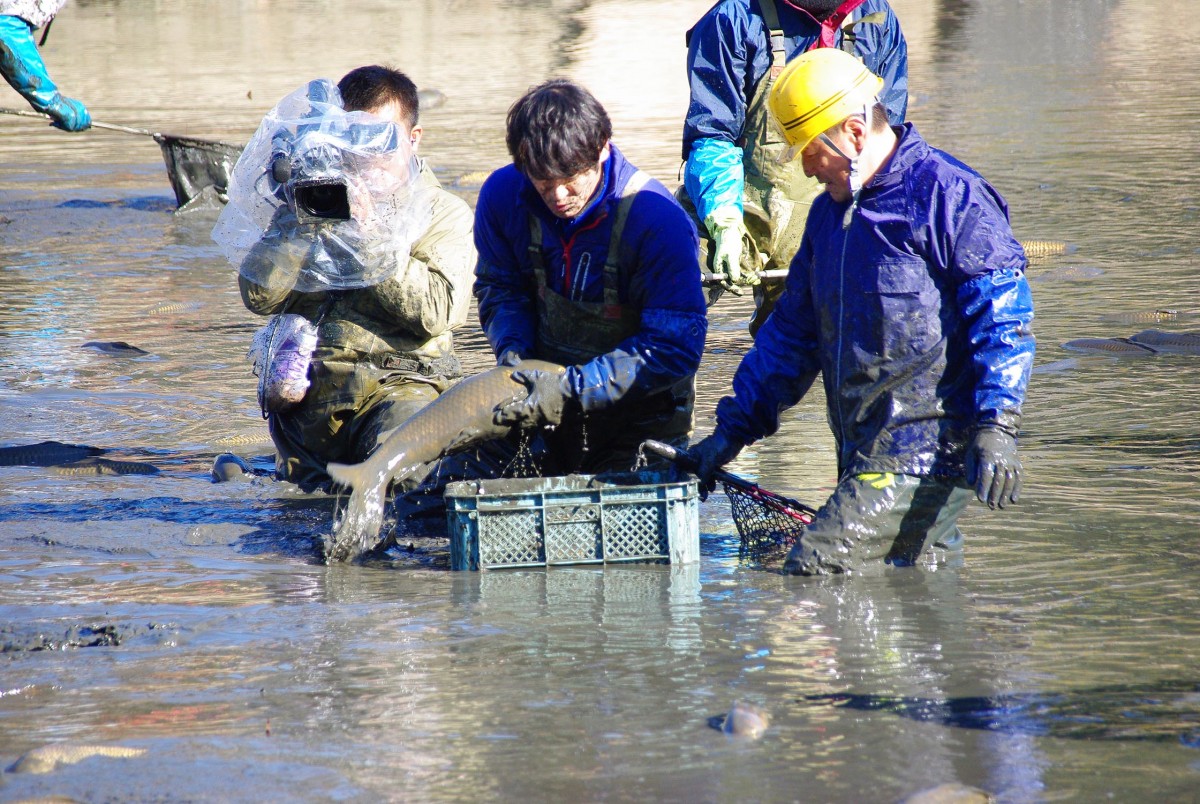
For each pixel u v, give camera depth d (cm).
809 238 1723
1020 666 1312
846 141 1609
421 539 1884
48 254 4162
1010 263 1598
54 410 2594
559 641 1409
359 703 1250
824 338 1705
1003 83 7412
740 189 2414
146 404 2642
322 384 2120
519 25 11219
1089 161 5112
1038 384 2553
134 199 5066
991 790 1063
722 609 1507
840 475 1731
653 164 5194
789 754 1130
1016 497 1553
